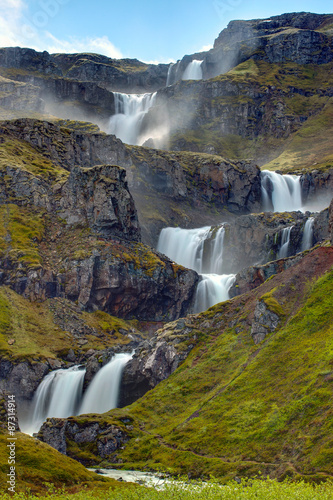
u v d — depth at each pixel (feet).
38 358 585.63
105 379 578.25
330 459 351.46
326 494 287.28
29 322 647.97
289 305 530.68
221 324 582.76
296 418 403.54
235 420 437.58
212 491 295.69
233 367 510.17
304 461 363.56
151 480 381.19
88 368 588.91
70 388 575.79
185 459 422.00
